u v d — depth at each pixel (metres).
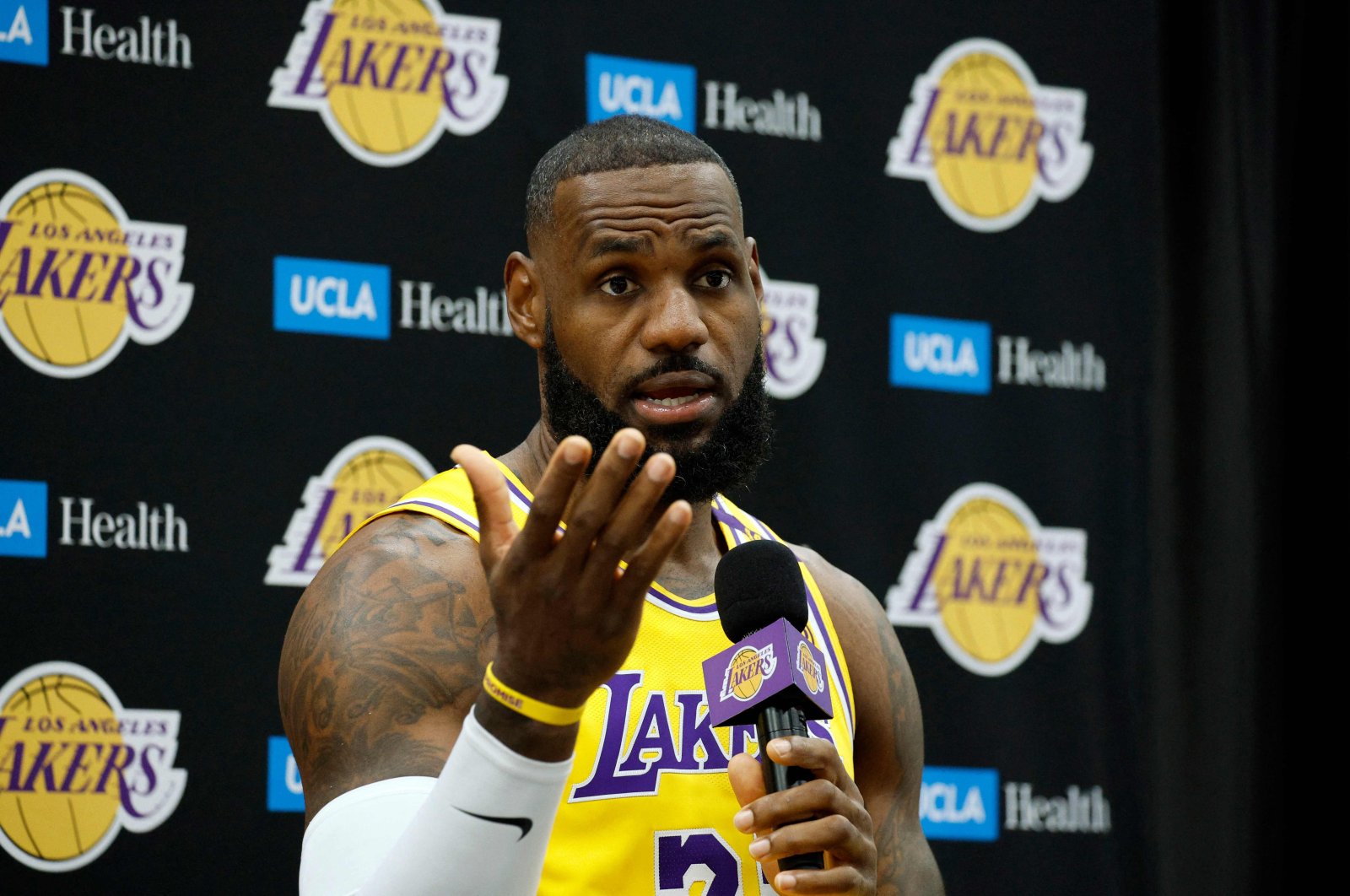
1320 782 11.28
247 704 9.50
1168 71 11.83
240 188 9.82
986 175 11.41
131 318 9.55
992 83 11.51
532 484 6.45
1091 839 10.95
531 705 4.53
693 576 6.33
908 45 11.34
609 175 6.00
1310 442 11.60
